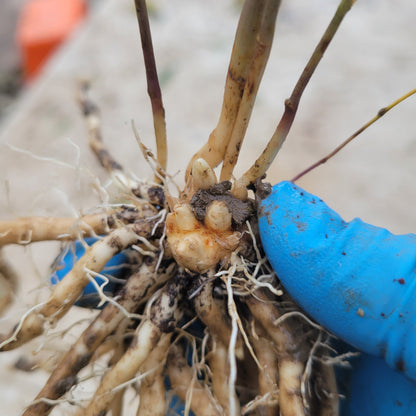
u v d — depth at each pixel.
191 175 0.13
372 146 0.37
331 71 0.43
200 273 0.13
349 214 0.34
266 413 0.14
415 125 0.38
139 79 0.44
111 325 0.13
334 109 0.40
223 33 0.48
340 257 0.11
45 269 0.31
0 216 0.33
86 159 0.37
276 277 0.14
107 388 0.13
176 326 0.14
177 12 0.50
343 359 0.15
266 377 0.13
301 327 0.14
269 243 0.12
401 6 0.48
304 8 0.49
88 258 0.13
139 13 0.11
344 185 0.35
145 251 0.14
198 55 0.46
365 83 0.42
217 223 0.12
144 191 0.14
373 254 0.11
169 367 0.15
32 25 0.56
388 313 0.11
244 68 0.12
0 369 0.27
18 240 0.15
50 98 0.43
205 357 0.14
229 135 0.13
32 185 0.35
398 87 0.41
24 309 0.17
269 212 0.12
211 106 0.41
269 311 0.13
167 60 0.45
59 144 0.38
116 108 0.41
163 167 0.14
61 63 0.46
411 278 0.11
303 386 0.13
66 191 0.33
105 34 0.49
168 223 0.13
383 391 0.14
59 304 0.13
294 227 0.12
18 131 0.40
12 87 0.60
